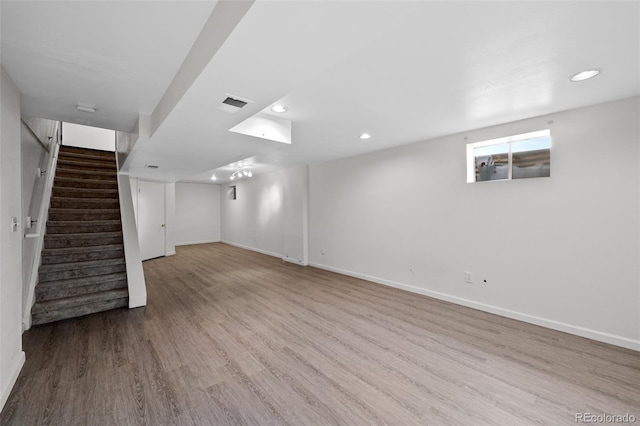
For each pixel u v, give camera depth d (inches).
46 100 93.6
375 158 180.9
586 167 103.3
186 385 78.4
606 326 100.3
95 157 220.2
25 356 92.3
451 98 93.4
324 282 187.6
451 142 141.4
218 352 96.7
